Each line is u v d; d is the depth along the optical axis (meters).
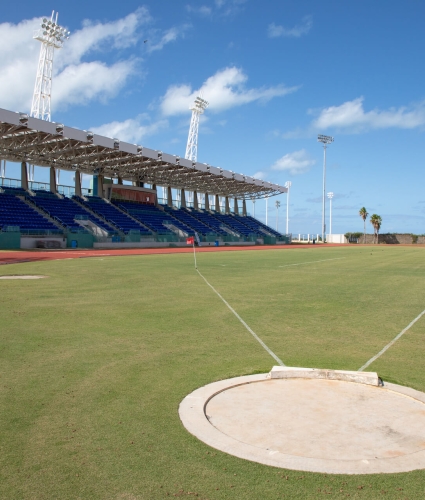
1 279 18.00
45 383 5.93
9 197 47.66
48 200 51.44
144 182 68.31
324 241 93.81
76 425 4.66
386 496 3.44
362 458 4.00
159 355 7.30
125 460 3.97
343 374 6.11
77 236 46.09
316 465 3.88
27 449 4.16
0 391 5.62
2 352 7.38
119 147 44.31
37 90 52.50
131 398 5.40
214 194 83.94
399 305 12.59
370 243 105.75
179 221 68.94
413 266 28.06
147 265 26.22
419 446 4.22
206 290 15.23
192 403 5.23
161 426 4.62
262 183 74.12
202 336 8.66
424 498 3.42
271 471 3.79
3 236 39.56
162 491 3.52
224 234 73.56
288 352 7.58
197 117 85.38
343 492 3.50
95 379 6.10
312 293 14.86
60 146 43.94
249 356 7.30
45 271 21.55
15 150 45.16
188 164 54.66
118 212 59.59
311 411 5.02
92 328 9.20
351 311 11.57
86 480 3.67
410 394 5.56
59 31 52.75
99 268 23.59
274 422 4.73
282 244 85.31
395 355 7.46
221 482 3.63
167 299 13.09
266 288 16.05
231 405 5.20
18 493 3.50
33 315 10.47
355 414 4.94
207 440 4.32
